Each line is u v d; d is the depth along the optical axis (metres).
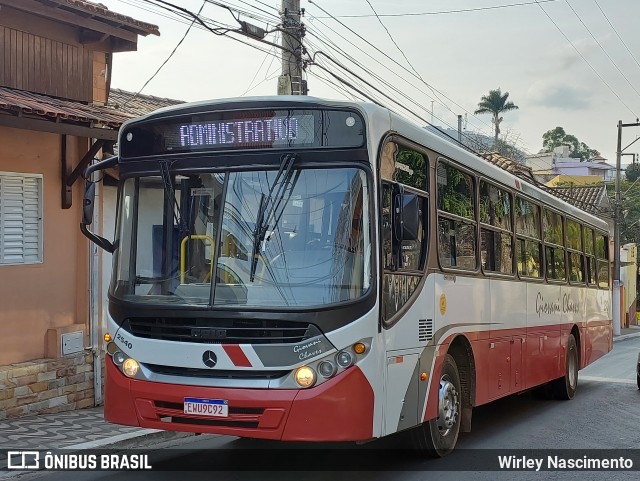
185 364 6.24
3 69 10.36
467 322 8.50
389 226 6.53
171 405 6.32
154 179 6.89
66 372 10.52
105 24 11.50
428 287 7.40
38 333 10.36
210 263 6.50
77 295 11.02
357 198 6.29
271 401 5.96
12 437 8.51
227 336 6.13
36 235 10.41
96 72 12.08
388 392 6.43
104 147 11.27
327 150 6.39
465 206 8.68
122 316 6.62
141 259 6.79
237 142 6.60
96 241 6.96
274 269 6.25
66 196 10.75
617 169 40.78
